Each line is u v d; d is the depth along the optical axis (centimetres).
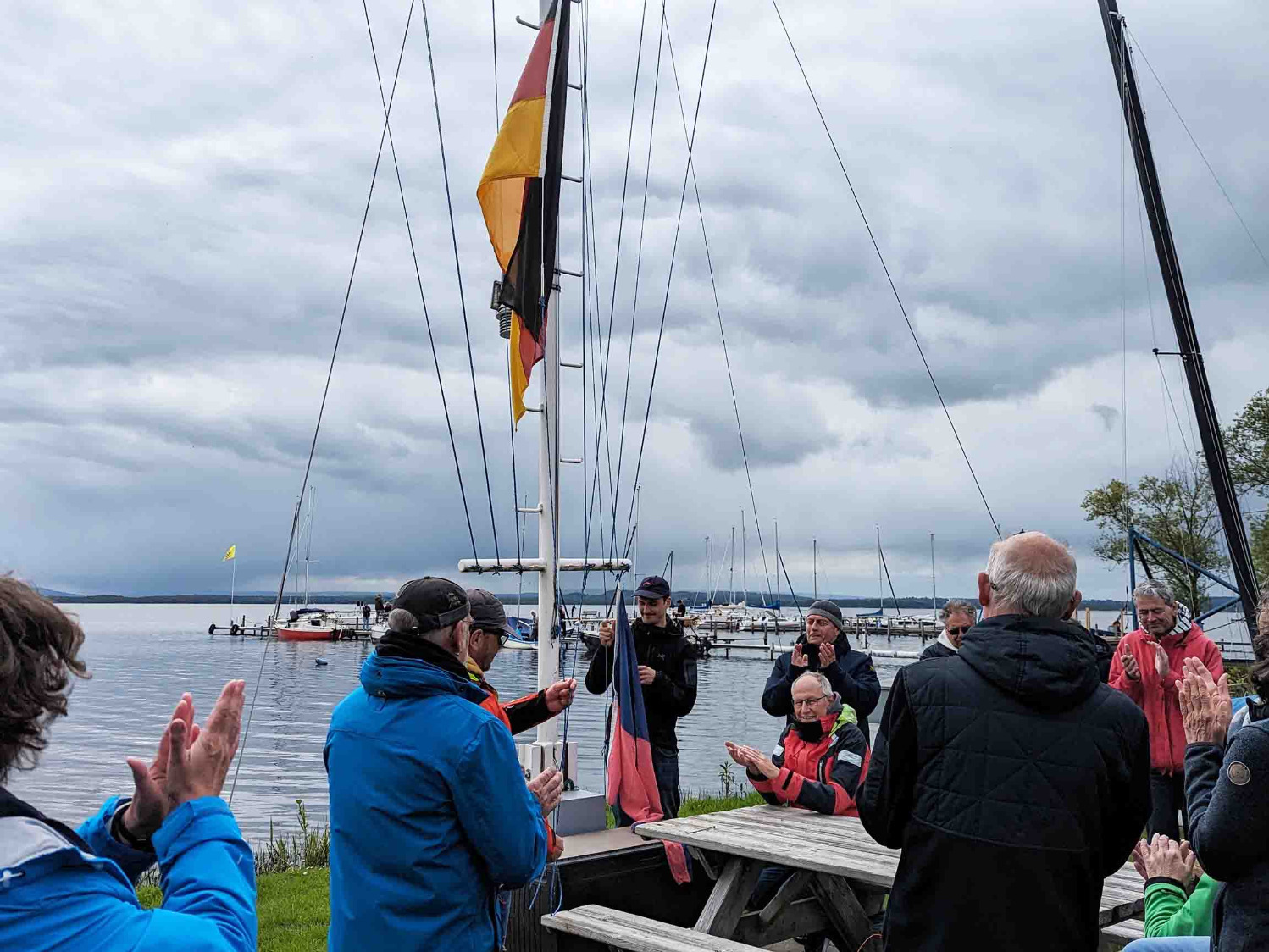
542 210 519
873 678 602
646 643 589
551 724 559
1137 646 575
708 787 1700
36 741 127
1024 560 248
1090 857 232
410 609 269
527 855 256
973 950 230
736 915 423
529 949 409
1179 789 564
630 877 454
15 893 117
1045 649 239
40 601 129
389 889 251
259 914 597
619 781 533
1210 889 267
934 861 237
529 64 536
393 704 263
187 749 149
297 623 7156
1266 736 211
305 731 2578
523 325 556
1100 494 3428
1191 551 3162
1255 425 3188
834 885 459
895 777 249
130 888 130
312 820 1438
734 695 3816
